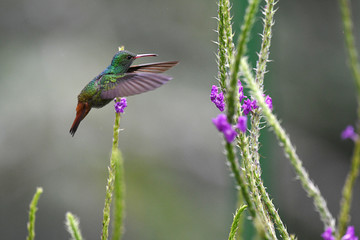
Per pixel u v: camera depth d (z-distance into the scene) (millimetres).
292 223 14250
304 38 15859
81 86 14531
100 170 13875
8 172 13375
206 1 16109
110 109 14641
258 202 2943
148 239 13289
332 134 15648
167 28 15977
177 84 15633
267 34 3176
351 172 2055
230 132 2197
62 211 13266
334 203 15172
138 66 4695
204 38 16000
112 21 15734
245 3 6141
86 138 14086
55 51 14906
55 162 13742
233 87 2203
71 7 15609
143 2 16047
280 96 14133
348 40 2055
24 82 14242
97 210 13391
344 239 2311
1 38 14750
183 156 14727
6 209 13320
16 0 15180
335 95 15602
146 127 14883
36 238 13109
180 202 13984
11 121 13750
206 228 13578
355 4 14547
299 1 15820
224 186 14266
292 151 2408
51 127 13938
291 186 13977
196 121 15172
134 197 13695
